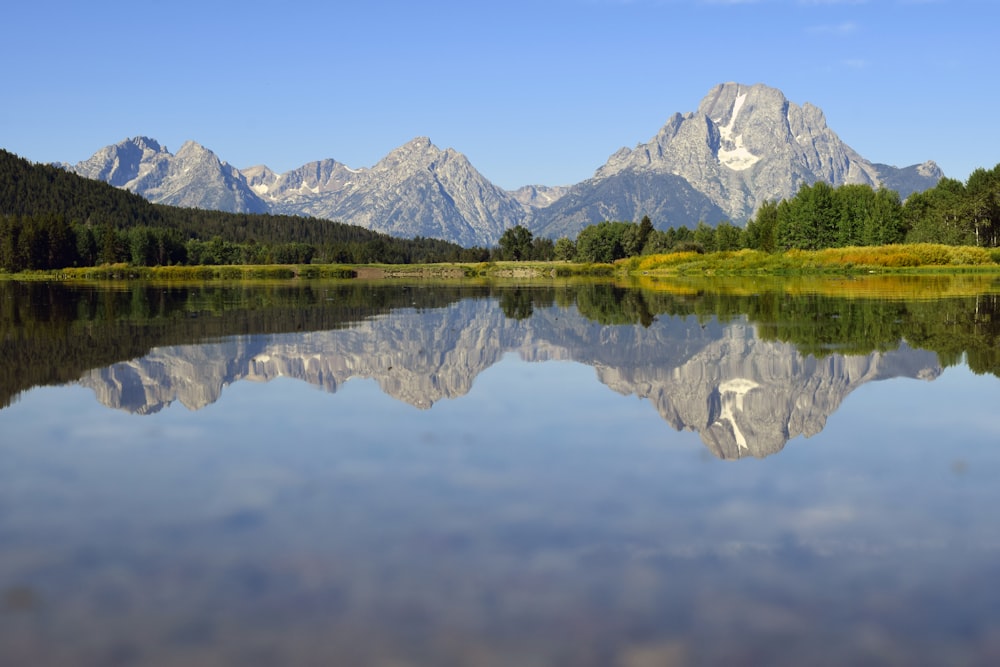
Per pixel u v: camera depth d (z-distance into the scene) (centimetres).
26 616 830
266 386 2225
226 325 4059
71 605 856
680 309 4941
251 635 788
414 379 2347
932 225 14088
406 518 1119
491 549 1002
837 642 772
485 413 1845
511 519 1113
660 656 746
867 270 10600
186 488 1270
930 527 1080
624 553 988
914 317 4009
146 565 961
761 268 10931
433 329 3838
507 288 9075
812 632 790
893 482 1285
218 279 14550
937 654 750
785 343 3053
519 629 796
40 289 9500
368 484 1284
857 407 1878
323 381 2308
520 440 1577
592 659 740
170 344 3197
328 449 1512
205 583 906
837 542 1024
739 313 4494
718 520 1108
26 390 2153
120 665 737
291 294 7838
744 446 1525
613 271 14850
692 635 785
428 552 993
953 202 15138
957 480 1295
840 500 1195
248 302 6272
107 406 1938
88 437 1619
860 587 890
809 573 928
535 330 3762
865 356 2669
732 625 804
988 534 1052
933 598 862
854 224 14962
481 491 1245
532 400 2005
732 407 1894
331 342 3278
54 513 1156
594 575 922
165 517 1133
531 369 2530
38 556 992
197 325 4059
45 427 1712
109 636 789
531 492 1237
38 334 3581
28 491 1262
